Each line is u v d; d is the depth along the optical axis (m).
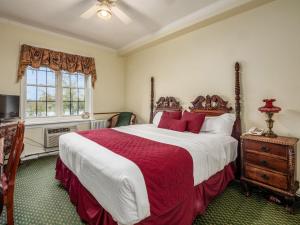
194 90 3.40
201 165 1.88
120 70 5.16
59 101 4.18
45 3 2.77
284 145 1.97
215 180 2.12
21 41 3.49
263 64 2.54
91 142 2.11
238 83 2.71
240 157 2.59
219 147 2.22
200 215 1.89
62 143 2.42
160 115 3.74
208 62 3.17
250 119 2.67
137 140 2.25
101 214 1.53
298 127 2.26
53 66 3.83
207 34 3.17
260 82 2.57
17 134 1.55
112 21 3.36
